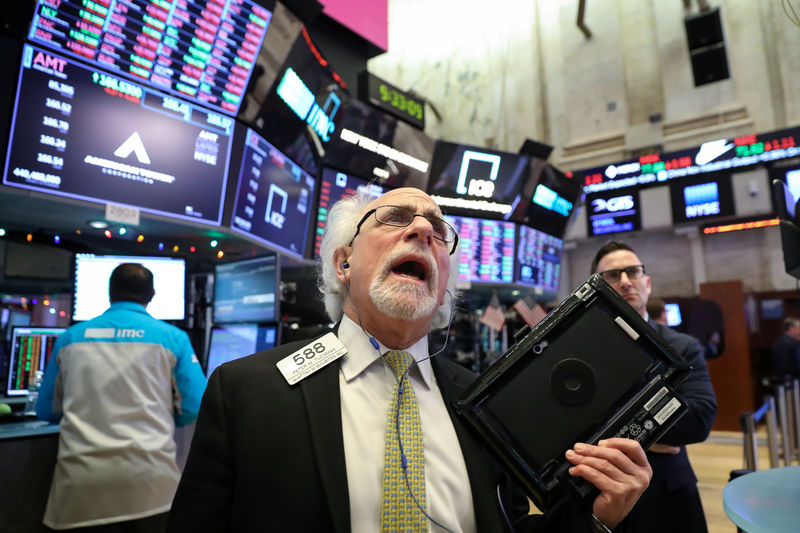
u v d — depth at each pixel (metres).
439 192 4.33
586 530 0.77
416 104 4.11
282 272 3.43
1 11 1.63
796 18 2.53
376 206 0.98
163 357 1.87
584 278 7.57
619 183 7.02
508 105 8.06
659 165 6.77
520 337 0.89
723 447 5.40
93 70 1.87
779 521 0.91
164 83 2.07
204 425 0.84
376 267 0.91
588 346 0.85
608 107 7.40
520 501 0.96
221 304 2.67
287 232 2.97
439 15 8.70
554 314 0.87
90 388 1.72
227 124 2.33
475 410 0.82
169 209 2.16
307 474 0.76
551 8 7.92
